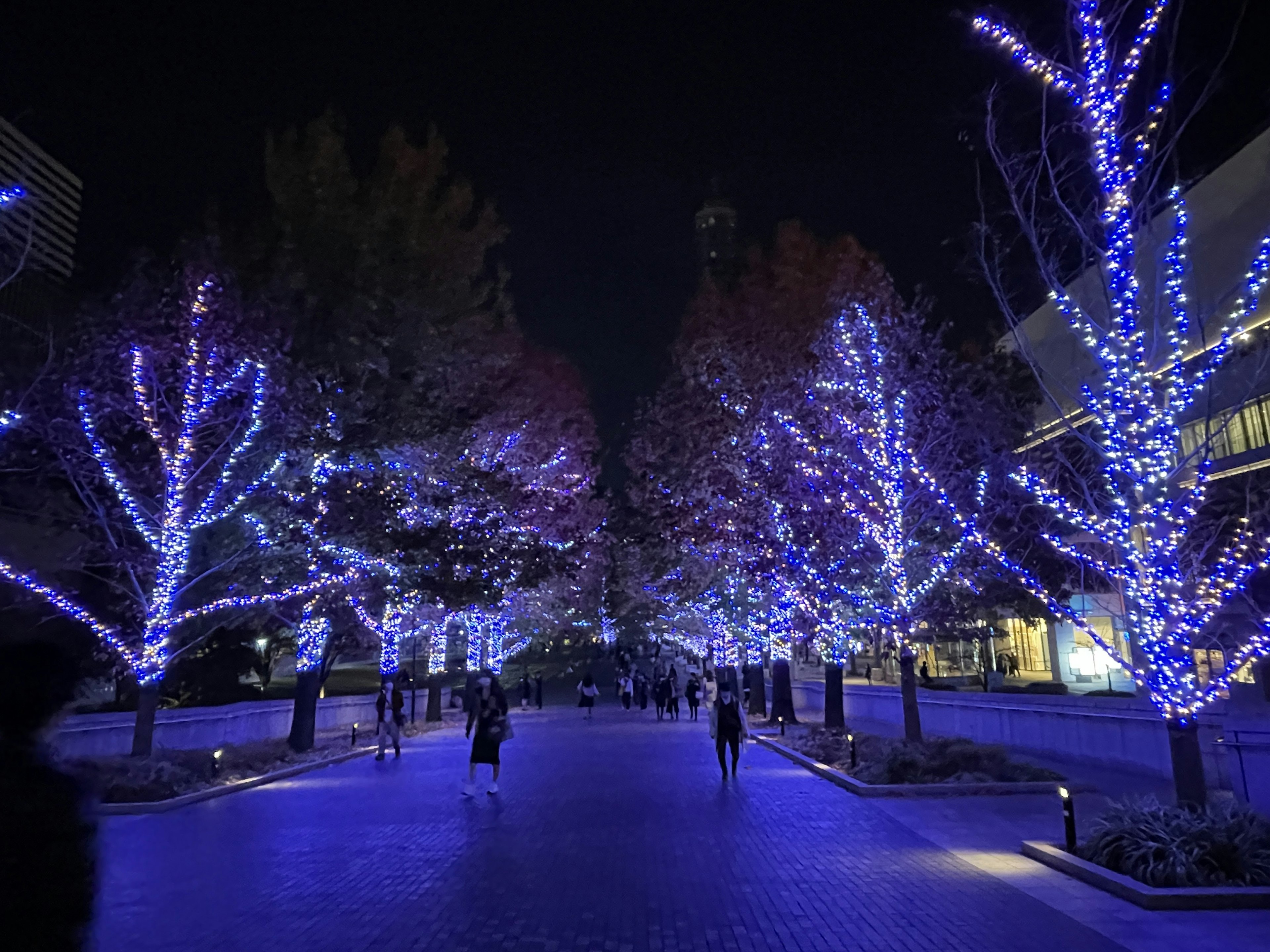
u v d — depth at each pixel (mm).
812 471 21406
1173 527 10023
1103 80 9734
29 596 19688
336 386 20312
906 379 20125
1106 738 16547
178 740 20234
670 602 43625
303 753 22000
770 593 27000
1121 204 9727
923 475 16828
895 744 17078
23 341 18266
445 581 23469
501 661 44656
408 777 18031
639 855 10023
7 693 2584
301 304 21484
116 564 17625
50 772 2586
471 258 26469
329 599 22672
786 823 11914
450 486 23672
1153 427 9875
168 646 19922
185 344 17812
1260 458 17281
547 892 8422
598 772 18109
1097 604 13219
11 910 2328
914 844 10508
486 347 28203
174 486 17250
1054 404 10742
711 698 43594
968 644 41031
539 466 33500
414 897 8266
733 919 7488
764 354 26750
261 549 19359
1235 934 6930
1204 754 13352
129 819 12953
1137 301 10141
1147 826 8695
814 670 54844
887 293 22531
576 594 42719
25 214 15703
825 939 6926
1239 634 13266
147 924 7418
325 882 8867
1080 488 18125
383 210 24266
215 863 9789
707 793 14836
